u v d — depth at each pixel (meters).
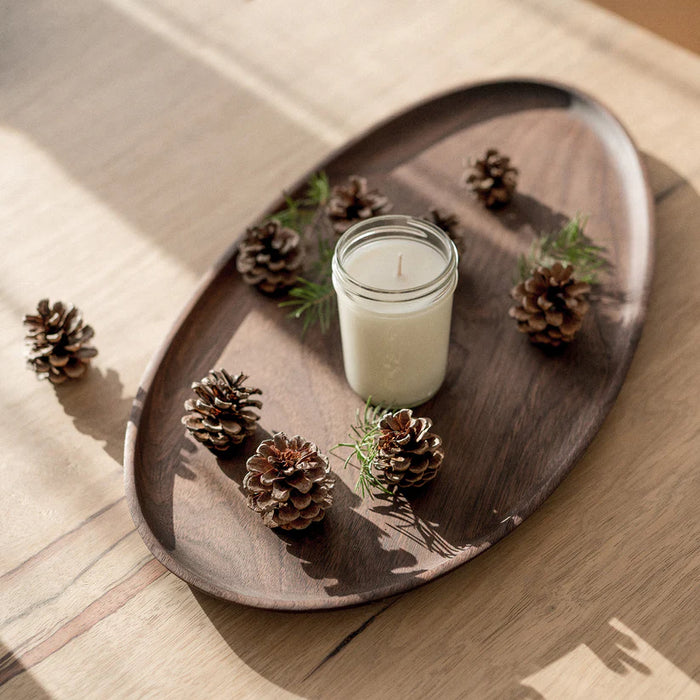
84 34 1.06
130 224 0.90
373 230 0.76
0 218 0.91
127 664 0.70
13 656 0.70
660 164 0.91
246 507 0.74
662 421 0.77
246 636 0.70
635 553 0.72
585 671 0.68
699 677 0.68
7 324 0.85
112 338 0.83
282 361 0.81
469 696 0.68
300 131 0.96
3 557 0.74
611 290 0.83
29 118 0.99
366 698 0.68
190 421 0.75
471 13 1.06
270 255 0.84
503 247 0.86
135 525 0.72
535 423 0.77
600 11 1.04
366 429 0.76
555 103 0.95
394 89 0.99
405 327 0.74
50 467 0.77
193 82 1.01
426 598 0.71
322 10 1.08
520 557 0.72
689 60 0.99
